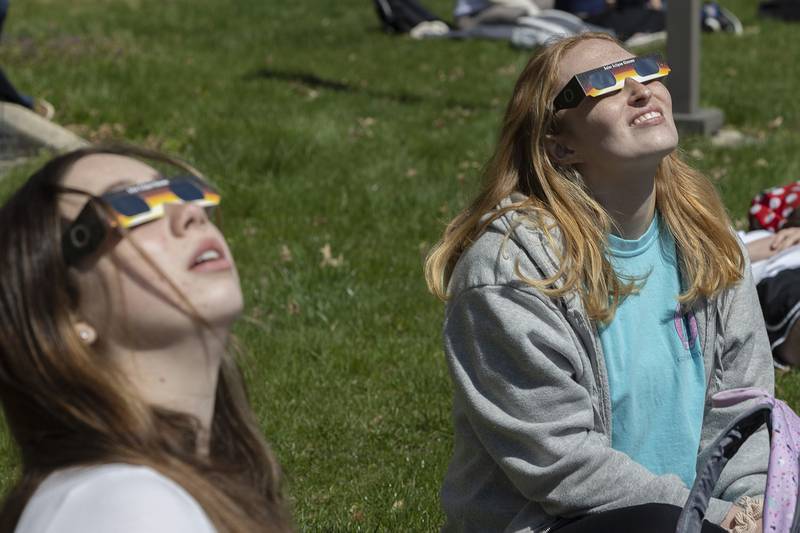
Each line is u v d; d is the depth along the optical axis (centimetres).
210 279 210
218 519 202
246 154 1120
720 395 364
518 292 353
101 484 190
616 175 370
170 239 209
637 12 1945
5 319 205
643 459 373
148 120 1266
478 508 375
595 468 348
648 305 375
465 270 367
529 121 379
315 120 1273
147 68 1529
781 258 696
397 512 512
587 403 356
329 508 524
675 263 386
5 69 1463
